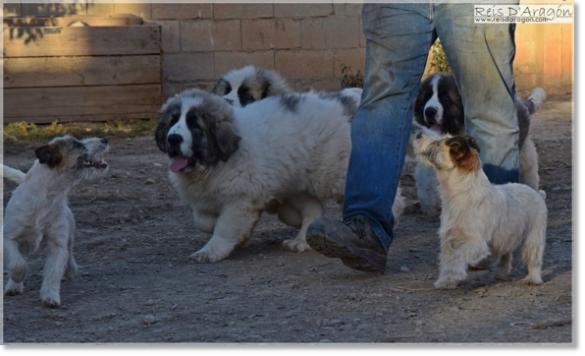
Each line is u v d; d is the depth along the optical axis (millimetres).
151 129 14469
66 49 14820
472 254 5551
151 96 15148
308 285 6016
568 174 10125
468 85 6254
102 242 7547
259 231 8055
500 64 6176
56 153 5836
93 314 5449
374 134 6074
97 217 8523
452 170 5488
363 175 6059
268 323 5141
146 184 10156
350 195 6109
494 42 6129
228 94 8961
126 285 6160
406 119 6121
